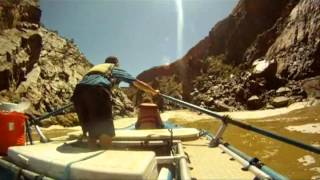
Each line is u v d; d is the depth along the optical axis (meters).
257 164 2.71
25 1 26.02
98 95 2.89
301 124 12.09
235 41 45.75
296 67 26.48
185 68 65.12
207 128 14.15
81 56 34.34
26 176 2.28
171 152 3.39
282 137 3.07
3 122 3.07
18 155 2.53
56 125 17.11
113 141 3.61
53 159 2.18
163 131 4.09
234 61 44.88
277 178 2.36
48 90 23.05
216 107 27.59
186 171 2.35
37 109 20.16
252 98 25.25
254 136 9.55
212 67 47.53
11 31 22.45
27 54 22.62
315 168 5.55
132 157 2.10
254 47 39.84
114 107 26.41
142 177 1.75
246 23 44.72
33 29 24.73
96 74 3.09
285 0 42.03
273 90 25.69
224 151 3.38
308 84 23.66
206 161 2.97
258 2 43.66
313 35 27.31
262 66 28.75
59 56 29.38
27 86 20.95
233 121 3.58
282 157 6.48
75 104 3.06
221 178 2.43
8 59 19.50
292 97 22.81
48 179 2.05
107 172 1.79
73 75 28.30
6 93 18.59
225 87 32.16
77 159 2.14
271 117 16.44
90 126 2.92
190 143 3.85
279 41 32.66
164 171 2.43
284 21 36.25
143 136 3.58
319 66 25.19
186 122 17.91
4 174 2.72
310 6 29.98
